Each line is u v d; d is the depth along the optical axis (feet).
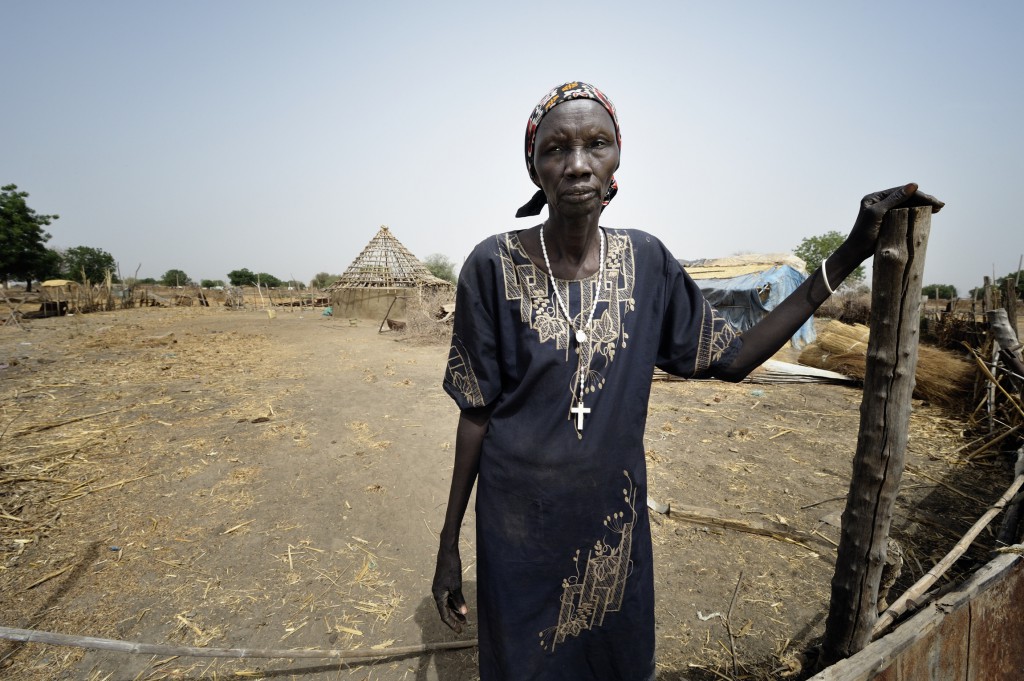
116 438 17.84
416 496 13.56
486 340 4.16
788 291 44.70
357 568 10.35
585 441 4.02
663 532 11.43
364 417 20.66
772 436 18.06
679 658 7.80
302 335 50.42
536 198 4.51
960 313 40.32
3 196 115.03
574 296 4.02
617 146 3.87
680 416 20.70
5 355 36.27
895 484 5.40
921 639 5.32
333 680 7.54
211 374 29.50
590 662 4.56
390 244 81.20
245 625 8.70
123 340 44.60
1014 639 6.46
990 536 11.04
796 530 11.40
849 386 26.76
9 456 15.96
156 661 7.88
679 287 4.38
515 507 4.14
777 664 7.66
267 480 14.47
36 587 9.63
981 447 15.90
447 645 8.07
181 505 12.96
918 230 4.61
